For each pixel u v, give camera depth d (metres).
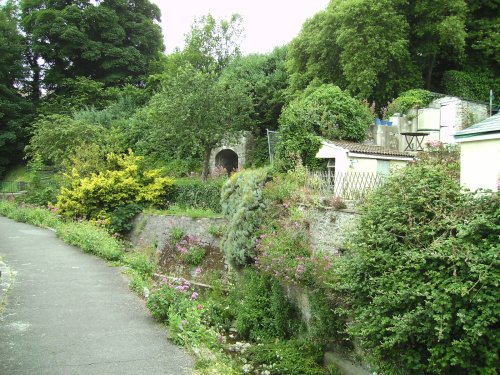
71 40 38.22
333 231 10.45
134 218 18.92
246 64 28.81
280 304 10.45
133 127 27.45
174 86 20.78
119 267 11.88
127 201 19.39
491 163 8.26
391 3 19.89
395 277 6.65
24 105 37.88
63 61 40.81
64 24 38.72
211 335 7.29
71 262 12.08
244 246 12.39
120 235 18.19
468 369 5.64
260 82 25.97
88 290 9.42
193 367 5.97
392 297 6.50
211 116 20.55
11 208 23.84
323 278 9.07
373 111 19.02
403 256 6.79
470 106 18.53
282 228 11.52
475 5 22.05
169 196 20.05
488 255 5.75
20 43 40.78
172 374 5.71
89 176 20.80
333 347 9.12
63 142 25.09
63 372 5.56
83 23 39.47
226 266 14.06
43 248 13.95
